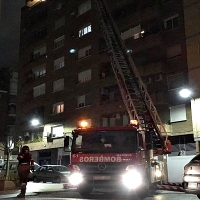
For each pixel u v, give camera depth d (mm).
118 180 10094
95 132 10781
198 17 26344
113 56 24250
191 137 26234
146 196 11117
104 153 10383
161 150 18094
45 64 43062
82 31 38344
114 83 32219
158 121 20688
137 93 21797
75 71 37562
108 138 10617
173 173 26375
